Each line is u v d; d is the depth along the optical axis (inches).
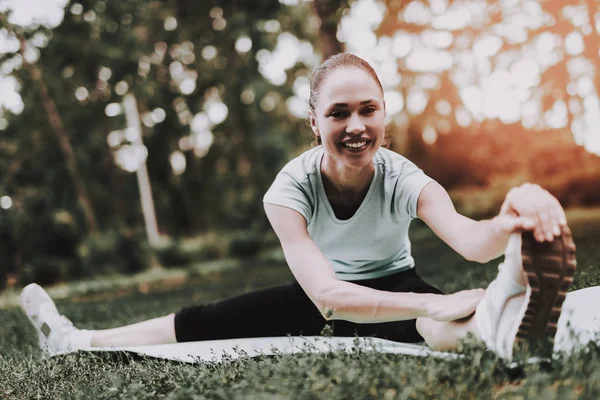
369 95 103.0
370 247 126.8
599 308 107.7
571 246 80.0
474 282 192.1
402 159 120.4
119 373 113.3
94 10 700.7
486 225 92.7
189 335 144.7
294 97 1090.1
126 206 1254.3
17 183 980.6
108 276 757.9
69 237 807.1
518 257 81.0
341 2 464.1
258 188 1135.0
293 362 92.5
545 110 596.1
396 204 117.4
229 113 1114.1
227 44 895.1
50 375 118.8
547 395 66.5
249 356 110.9
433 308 90.7
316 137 123.7
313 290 99.7
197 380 94.4
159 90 930.7
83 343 154.3
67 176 1061.8
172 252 801.6
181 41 878.4
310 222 121.7
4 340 195.5
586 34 467.8
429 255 440.1
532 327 82.9
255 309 139.3
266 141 1115.3
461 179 952.9
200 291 410.9
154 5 741.3
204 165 1216.2
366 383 77.7
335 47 471.5
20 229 785.6
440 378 80.9
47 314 161.5
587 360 80.3
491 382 76.1
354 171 113.6
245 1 680.4
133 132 1055.0
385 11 638.5
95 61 769.6
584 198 788.6
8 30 669.9
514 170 898.1
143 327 149.5
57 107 905.5
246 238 842.8
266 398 74.4
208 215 1228.5
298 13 821.9
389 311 92.3
